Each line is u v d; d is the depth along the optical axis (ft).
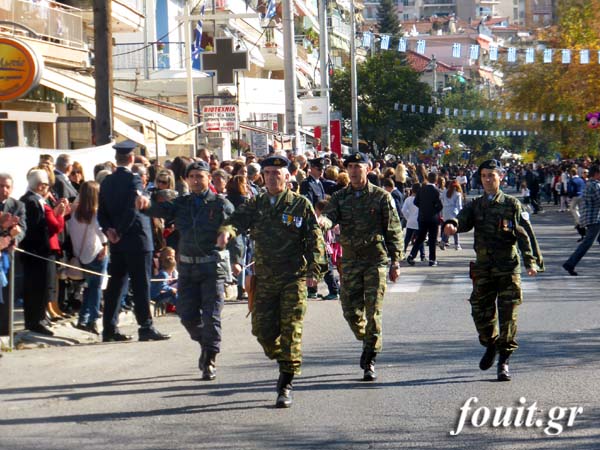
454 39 556.51
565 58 148.05
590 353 44.37
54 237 49.80
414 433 31.09
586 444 29.81
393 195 95.30
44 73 87.25
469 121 424.05
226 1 173.99
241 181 63.26
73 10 117.91
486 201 39.63
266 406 35.12
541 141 400.26
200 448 29.66
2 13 94.73
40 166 51.26
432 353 45.01
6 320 47.34
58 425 32.78
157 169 64.28
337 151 180.14
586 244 77.97
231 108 107.04
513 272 39.19
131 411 34.63
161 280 59.47
